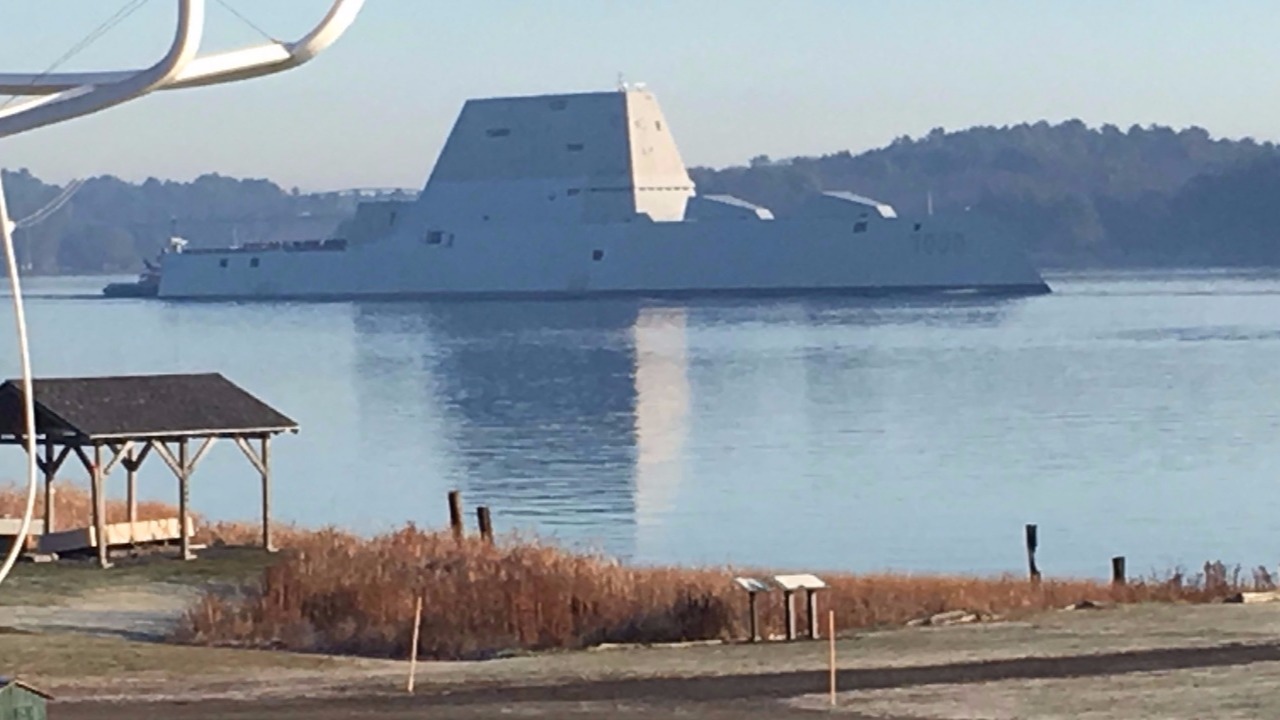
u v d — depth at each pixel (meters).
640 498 87.75
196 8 26.58
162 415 53.50
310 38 27.92
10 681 23.39
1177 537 73.31
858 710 30.16
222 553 53.53
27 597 46.56
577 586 42.03
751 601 39.66
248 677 35.03
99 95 27.31
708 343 199.38
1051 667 33.59
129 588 47.78
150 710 31.00
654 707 30.80
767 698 31.39
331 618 41.31
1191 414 122.12
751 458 104.25
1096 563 67.00
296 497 90.31
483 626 40.72
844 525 78.31
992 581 51.91
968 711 29.78
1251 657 34.09
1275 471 93.56
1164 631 37.75
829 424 121.88
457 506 55.28
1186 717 28.80
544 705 31.16
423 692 32.72
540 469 100.69
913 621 41.22
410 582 42.44
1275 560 66.75
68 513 61.62
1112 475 93.38
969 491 88.69
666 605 41.44
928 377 155.00
